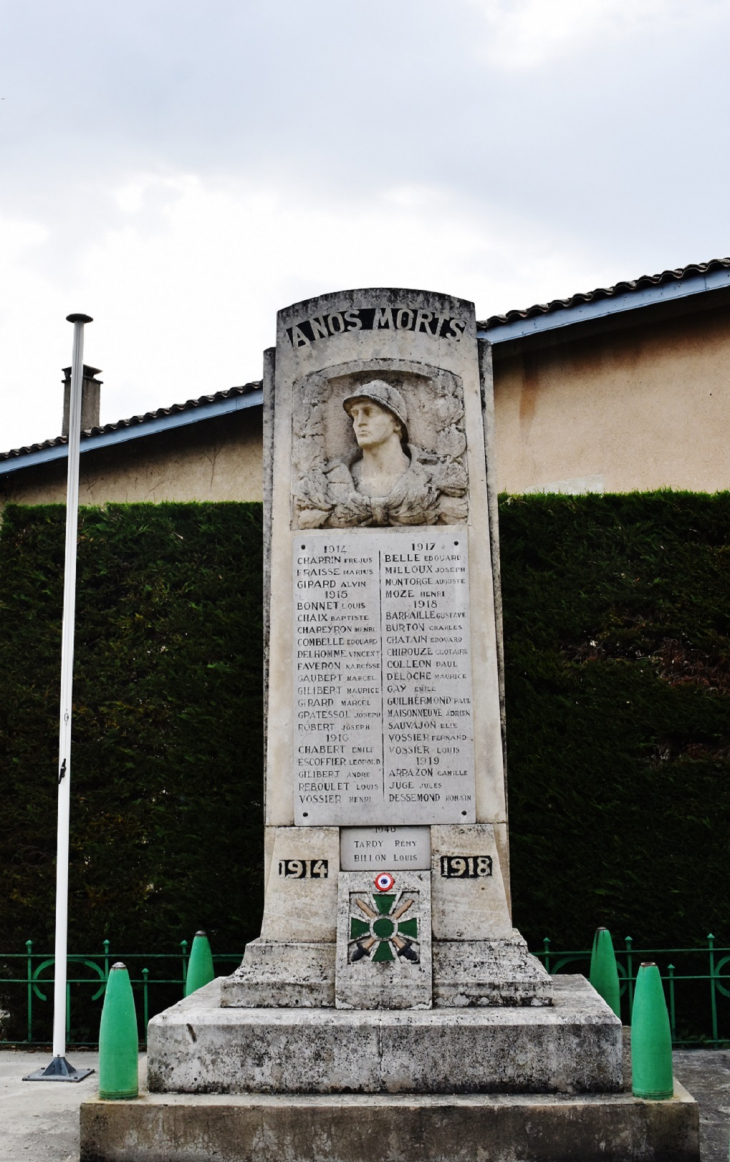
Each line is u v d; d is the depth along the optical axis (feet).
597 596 25.29
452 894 17.70
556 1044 15.65
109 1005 15.83
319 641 18.70
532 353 39.55
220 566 26.45
